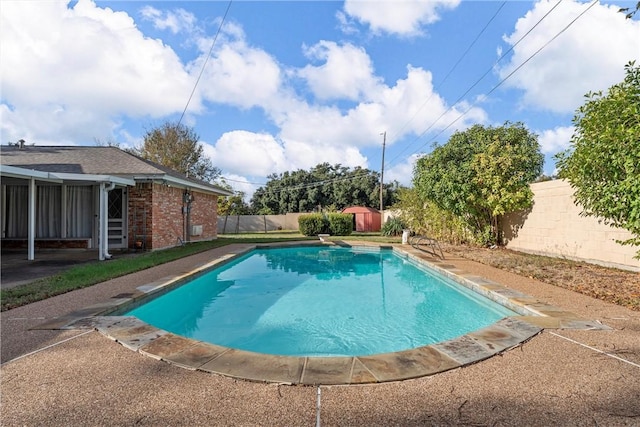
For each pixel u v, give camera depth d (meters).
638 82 5.71
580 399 2.55
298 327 5.59
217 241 16.52
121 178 10.12
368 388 2.74
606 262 8.31
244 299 7.41
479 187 11.95
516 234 12.02
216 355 3.35
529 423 2.27
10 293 5.41
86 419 2.29
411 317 6.14
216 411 2.40
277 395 2.63
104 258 9.47
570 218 9.48
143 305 5.59
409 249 13.35
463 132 13.39
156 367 3.08
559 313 4.62
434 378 2.91
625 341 3.65
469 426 2.24
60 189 11.73
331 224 21.64
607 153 5.64
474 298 6.63
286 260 12.79
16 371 2.96
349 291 8.17
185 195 14.41
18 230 11.77
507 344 3.60
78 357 3.26
